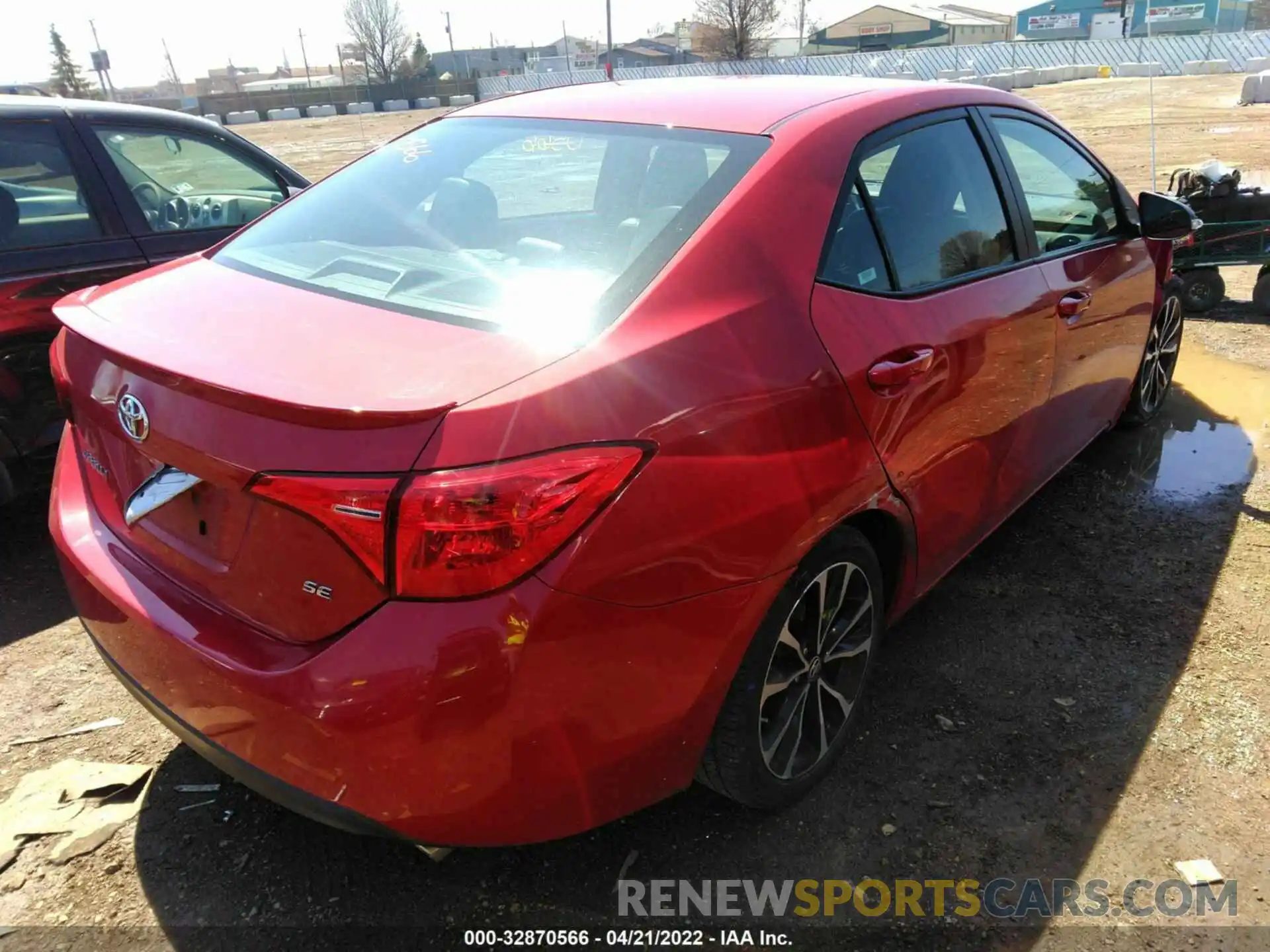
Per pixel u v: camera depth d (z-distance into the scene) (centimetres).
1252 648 307
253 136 3094
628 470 173
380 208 264
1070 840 234
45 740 272
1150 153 1463
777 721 228
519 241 231
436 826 174
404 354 183
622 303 197
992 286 283
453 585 161
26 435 373
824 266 228
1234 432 483
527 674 166
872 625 254
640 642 179
